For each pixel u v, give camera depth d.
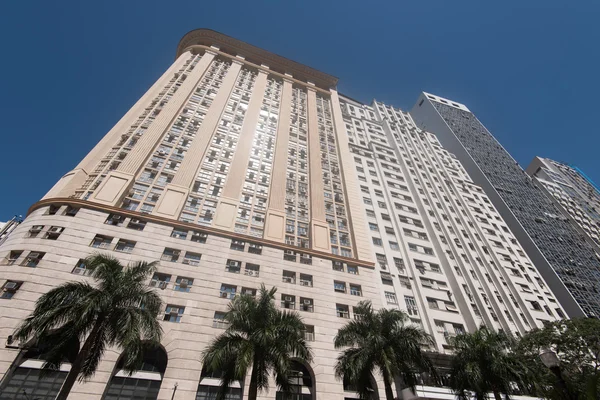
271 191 47.19
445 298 46.44
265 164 52.62
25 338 17.75
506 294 51.56
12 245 28.86
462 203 68.81
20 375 23.20
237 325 21.45
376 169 67.25
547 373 27.22
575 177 112.44
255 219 42.88
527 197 86.19
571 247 73.06
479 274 52.97
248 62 76.06
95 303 17.89
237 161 49.44
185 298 30.47
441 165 77.94
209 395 26.39
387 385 22.03
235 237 37.66
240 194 44.56
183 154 46.41
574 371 29.73
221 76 68.75
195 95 58.81
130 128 47.75
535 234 73.12
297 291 35.69
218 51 74.44
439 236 55.62
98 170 40.19
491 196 83.06
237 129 56.19
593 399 18.27
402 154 74.31
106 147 43.28
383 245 50.12
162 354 27.41
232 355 20.22
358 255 43.84
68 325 18.34
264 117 62.56
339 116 74.75
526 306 51.03
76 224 31.48
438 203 65.12
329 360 31.23
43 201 32.94
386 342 23.23
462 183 76.44
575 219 84.94
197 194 41.81
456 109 118.44
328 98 82.31
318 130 67.31
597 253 75.19
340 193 54.50
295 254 39.34
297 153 58.53
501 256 59.72
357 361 22.55
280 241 41.00
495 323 46.72
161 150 45.19
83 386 23.64
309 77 85.12
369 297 38.56
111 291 19.25
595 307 59.31
